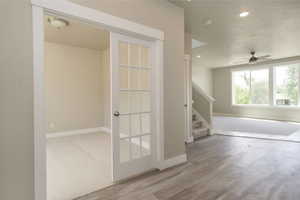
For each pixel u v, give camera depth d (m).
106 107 5.42
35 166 1.62
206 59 7.45
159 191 2.06
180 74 2.94
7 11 1.50
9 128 1.52
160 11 2.63
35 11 1.61
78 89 5.13
